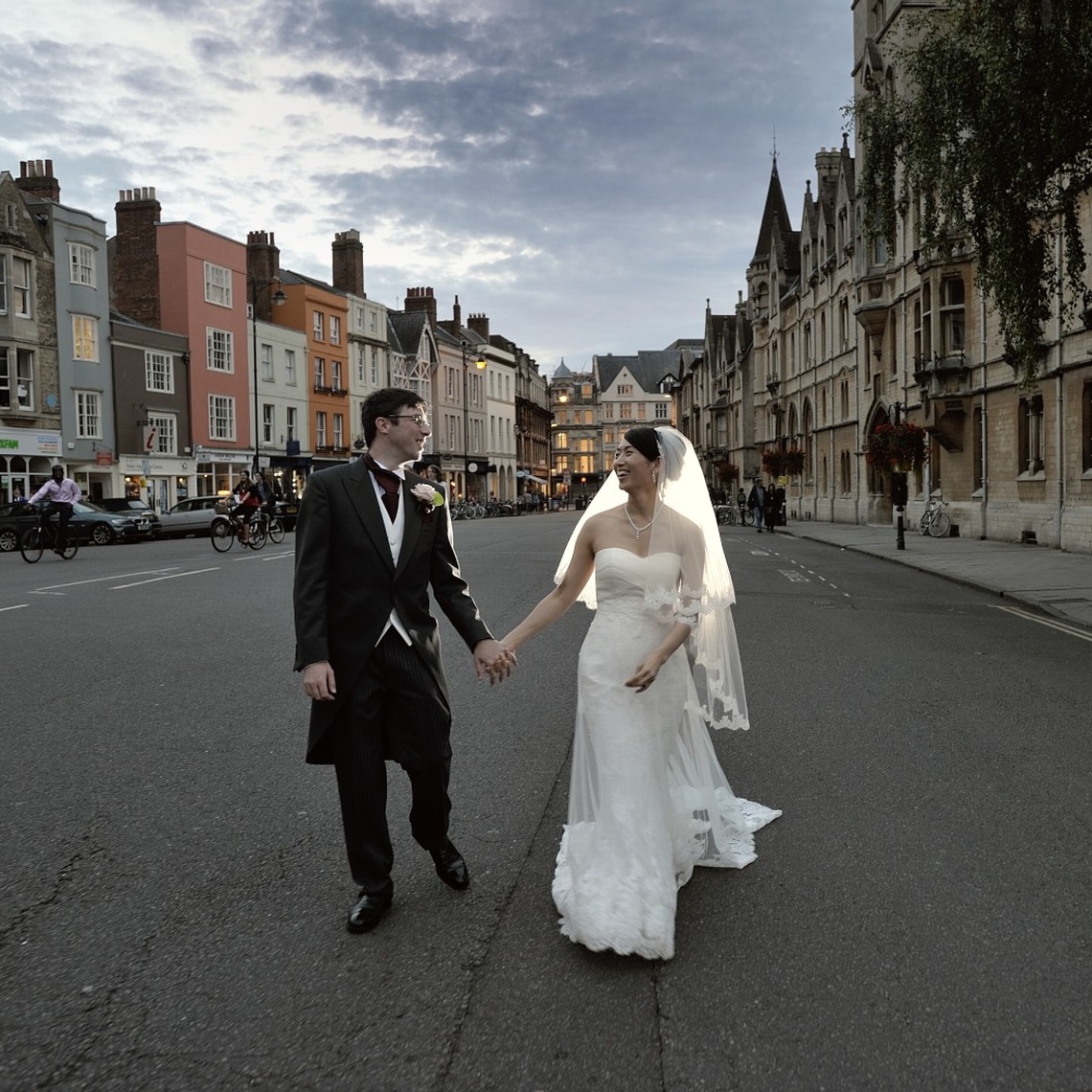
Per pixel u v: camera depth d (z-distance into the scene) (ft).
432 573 12.62
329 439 178.19
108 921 11.62
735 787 16.75
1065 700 23.63
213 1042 9.09
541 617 12.62
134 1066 8.71
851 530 108.99
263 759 18.31
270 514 87.04
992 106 38.01
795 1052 8.88
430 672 12.00
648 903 10.66
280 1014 9.55
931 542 82.23
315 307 174.19
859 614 39.22
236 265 152.56
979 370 85.56
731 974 10.29
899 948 10.85
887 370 109.81
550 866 13.34
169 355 136.46
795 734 20.34
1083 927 11.39
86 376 121.80
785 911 11.84
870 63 103.60
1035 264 40.63
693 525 12.28
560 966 10.52
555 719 21.40
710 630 13.56
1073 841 14.21
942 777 17.35
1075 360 67.21
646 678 11.32
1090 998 9.81
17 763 18.02
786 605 41.75
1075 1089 8.37
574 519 171.83
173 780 17.07
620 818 11.05
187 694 23.63
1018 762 18.34
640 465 12.12
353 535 11.64
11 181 112.16
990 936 11.16
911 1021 9.38
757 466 206.08
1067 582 48.73
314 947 10.96
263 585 47.57
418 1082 8.47
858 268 120.47
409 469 12.54
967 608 41.52
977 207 40.91
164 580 50.03
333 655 11.63
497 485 272.72
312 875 13.07
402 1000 9.80
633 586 11.88
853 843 14.15
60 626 34.47
